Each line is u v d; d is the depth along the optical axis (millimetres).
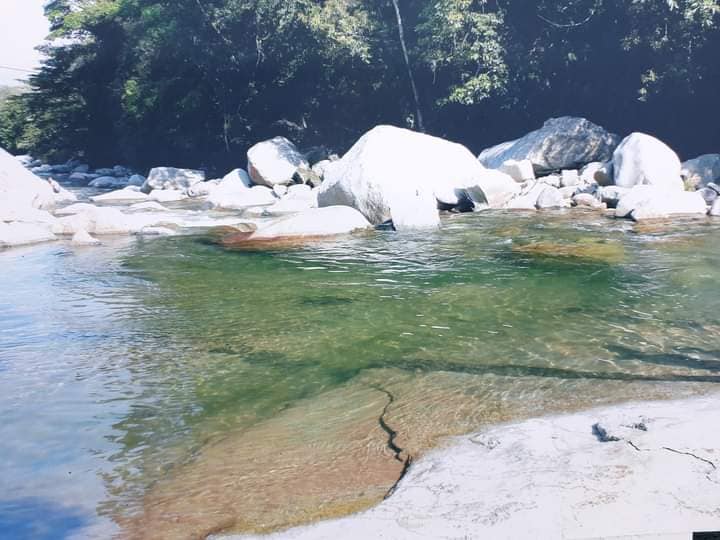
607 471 4594
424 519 4227
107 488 5027
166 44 36062
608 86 27703
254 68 35406
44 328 9141
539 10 27750
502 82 27359
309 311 9531
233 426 6000
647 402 5945
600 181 19594
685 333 8094
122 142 45531
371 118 35688
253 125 38062
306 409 6273
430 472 4832
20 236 15992
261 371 7316
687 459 4664
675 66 23547
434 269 11852
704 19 21625
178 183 30438
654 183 18500
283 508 4570
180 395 6742
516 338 8078
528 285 10516
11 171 22953
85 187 36406
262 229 15789
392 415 6000
